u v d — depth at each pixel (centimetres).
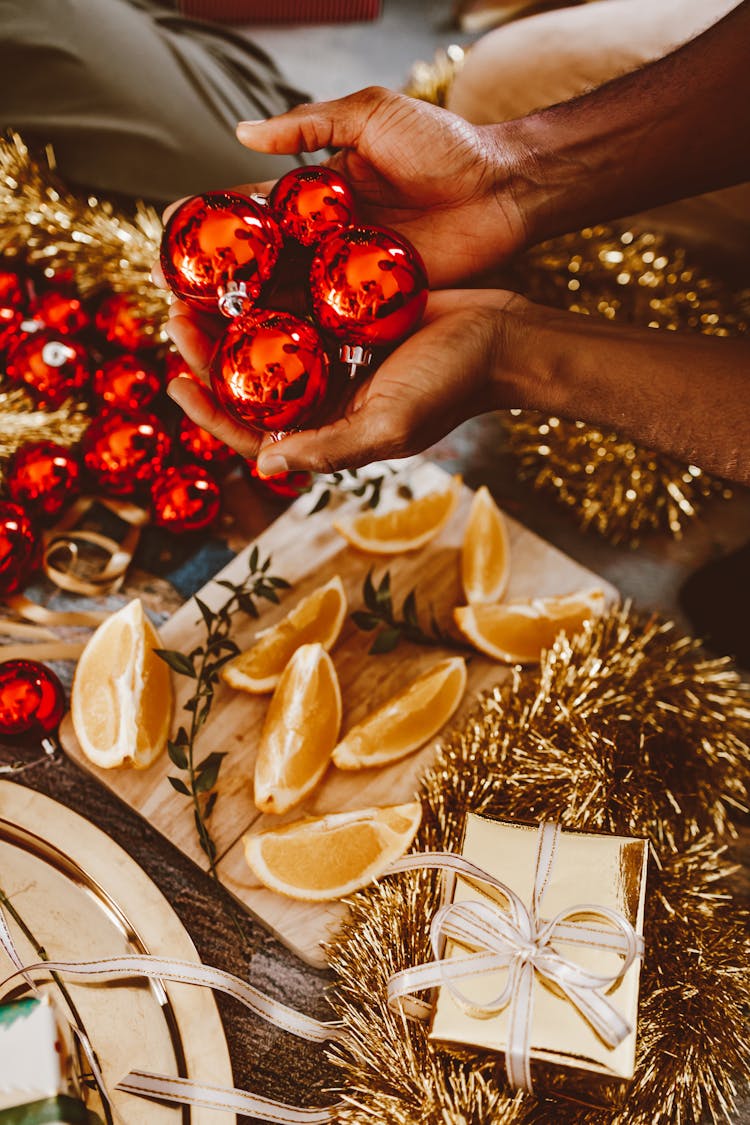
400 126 78
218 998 81
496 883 71
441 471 93
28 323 90
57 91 93
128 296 92
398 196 82
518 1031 69
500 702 83
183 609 87
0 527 83
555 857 73
